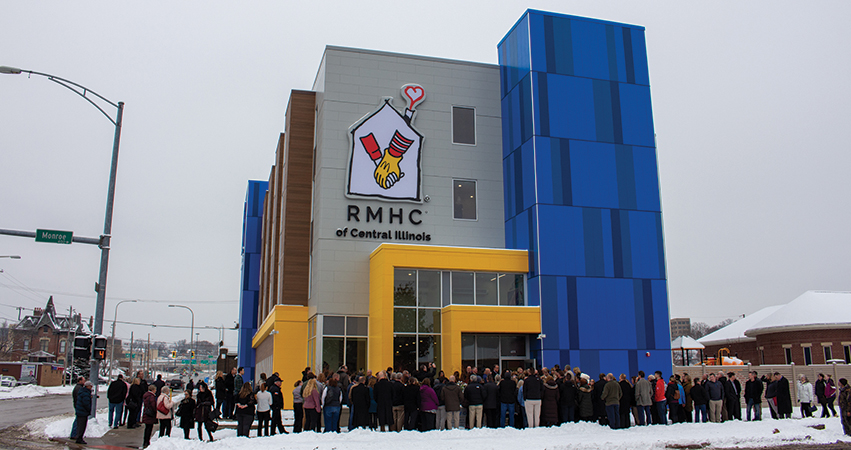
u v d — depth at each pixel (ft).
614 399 61.31
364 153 98.17
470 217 101.14
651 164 99.30
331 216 95.14
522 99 98.73
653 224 97.30
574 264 92.07
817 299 170.71
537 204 92.38
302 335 99.40
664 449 52.34
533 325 88.28
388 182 98.32
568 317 89.97
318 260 93.91
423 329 88.22
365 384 61.93
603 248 93.86
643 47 103.35
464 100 104.53
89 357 68.80
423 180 100.27
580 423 63.00
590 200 94.89
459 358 84.89
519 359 89.97
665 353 93.40
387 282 86.43
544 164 93.91
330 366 90.74
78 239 71.20
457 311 85.81
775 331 171.22
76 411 58.75
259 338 143.95
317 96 107.34
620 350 91.35
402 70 102.73
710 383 68.59
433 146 101.65
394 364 86.22
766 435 57.21
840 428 65.05
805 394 77.77
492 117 105.40
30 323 385.50
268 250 146.20
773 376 77.05
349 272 94.07
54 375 251.80
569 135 96.07
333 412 59.21
